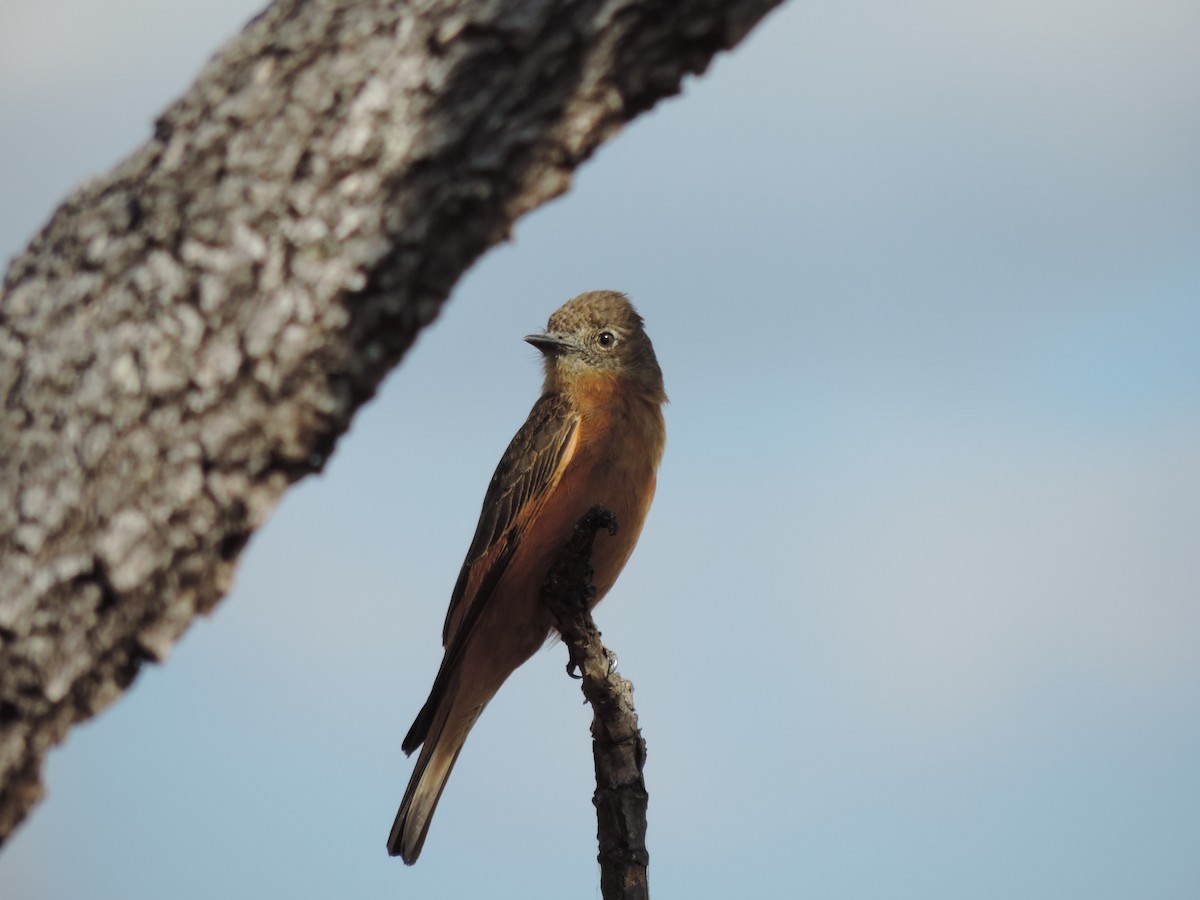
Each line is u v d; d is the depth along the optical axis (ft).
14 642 16.96
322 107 18.47
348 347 18.44
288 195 18.17
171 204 18.08
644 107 20.25
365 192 18.42
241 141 18.30
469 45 18.90
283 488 18.60
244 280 17.90
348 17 18.92
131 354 17.54
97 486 17.26
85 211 18.51
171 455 17.60
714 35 19.81
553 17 19.08
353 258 18.30
